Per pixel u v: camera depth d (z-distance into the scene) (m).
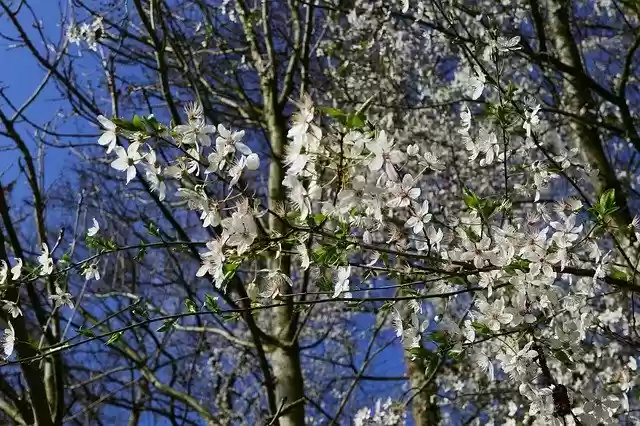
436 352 2.27
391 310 2.44
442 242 2.47
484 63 4.21
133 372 6.38
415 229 2.09
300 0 4.64
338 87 5.62
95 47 4.51
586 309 2.54
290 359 4.39
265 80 5.63
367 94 5.54
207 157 2.10
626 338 2.84
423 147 4.95
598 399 2.58
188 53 5.32
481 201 2.37
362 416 4.06
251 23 5.71
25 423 3.58
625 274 2.57
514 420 4.26
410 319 2.41
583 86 4.82
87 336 2.49
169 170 2.08
